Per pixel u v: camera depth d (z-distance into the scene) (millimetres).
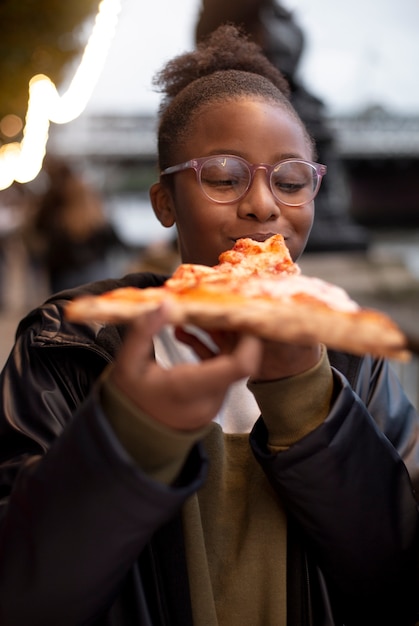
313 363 1091
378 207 28984
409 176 29047
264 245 1073
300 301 832
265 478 1277
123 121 33531
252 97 1290
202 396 874
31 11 3609
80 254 5973
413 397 3492
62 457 938
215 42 1636
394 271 6461
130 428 906
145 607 1181
